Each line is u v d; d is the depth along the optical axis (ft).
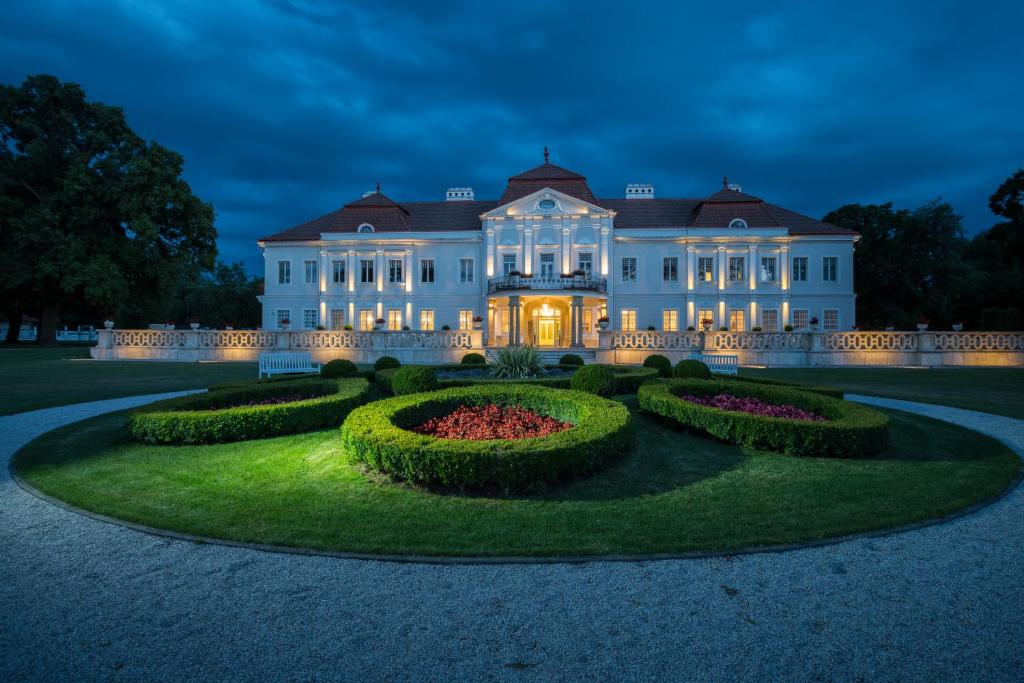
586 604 12.17
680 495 19.44
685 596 12.55
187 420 26.30
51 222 100.22
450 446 19.44
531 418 26.63
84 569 14.07
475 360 55.16
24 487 20.74
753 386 32.94
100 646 10.64
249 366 77.77
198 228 115.24
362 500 18.86
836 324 123.03
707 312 124.88
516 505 18.28
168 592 12.83
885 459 24.44
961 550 15.20
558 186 127.54
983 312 100.07
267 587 13.05
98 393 47.42
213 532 16.16
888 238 138.51
